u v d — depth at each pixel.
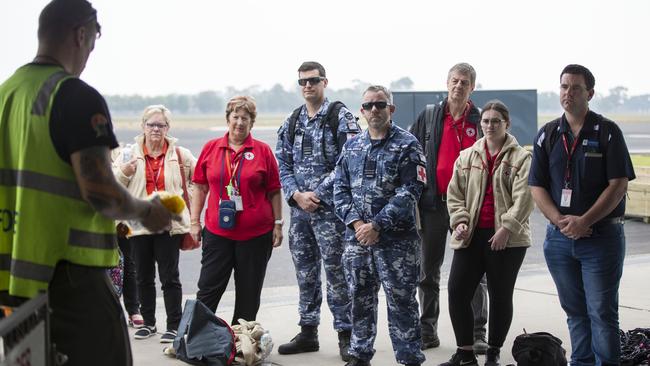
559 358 4.93
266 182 5.99
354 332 5.27
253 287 5.91
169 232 6.17
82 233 2.88
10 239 2.91
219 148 5.96
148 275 6.32
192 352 5.48
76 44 2.95
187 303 5.67
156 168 6.36
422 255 6.04
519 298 7.70
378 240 5.02
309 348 6.03
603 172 4.87
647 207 13.16
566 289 5.15
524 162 5.36
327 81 6.04
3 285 2.92
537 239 11.84
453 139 5.95
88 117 2.76
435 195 5.96
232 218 5.77
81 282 2.88
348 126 5.89
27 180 2.81
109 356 2.95
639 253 10.38
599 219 4.85
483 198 5.39
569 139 4.97
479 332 6.05
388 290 5.07
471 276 5.42
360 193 5.11
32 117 2.80
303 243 6.01
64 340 2.87
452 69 5.96
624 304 7.30
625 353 5.21
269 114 152.88
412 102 13.38
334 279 5.86
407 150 5.03
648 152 28.23
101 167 2.76
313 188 5.91
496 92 15.16
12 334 2.36
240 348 5.61
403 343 5.09
